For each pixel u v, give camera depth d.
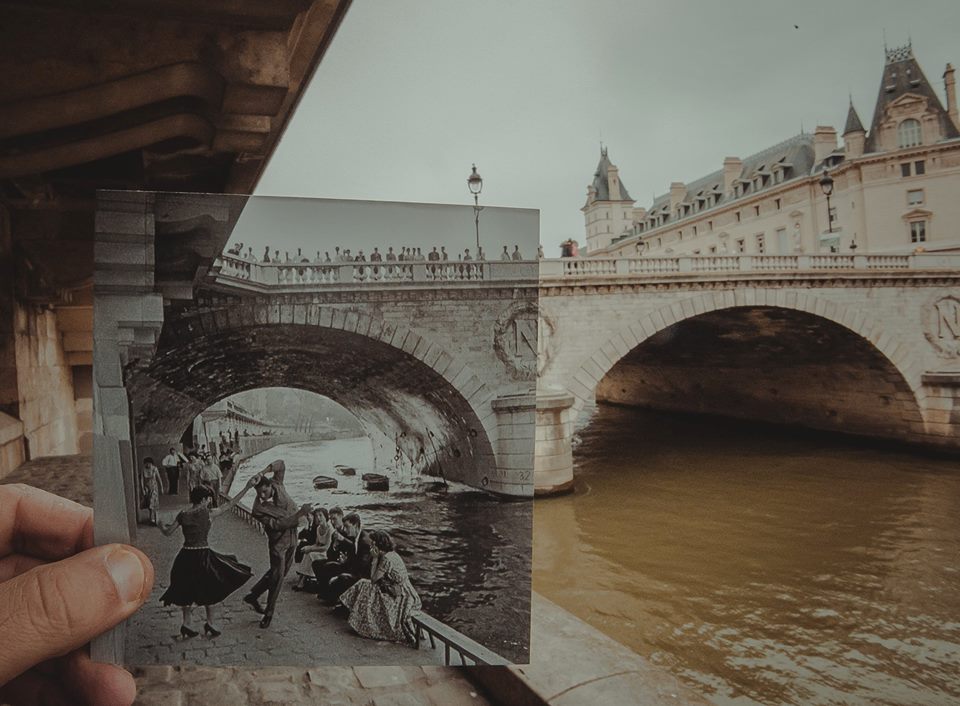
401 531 1.33
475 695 3.11
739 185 66.19
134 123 3.95
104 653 1.18
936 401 23.52
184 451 1.21
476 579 1.33
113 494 1.15
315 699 3.05
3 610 1.00
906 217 49.91
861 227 51.69
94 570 1.04
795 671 9.08
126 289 1.14
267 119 4.41
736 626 10.48
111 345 1.13
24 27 3.20
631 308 21.78
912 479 19.75
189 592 1.21
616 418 38.22
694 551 13.99
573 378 21.27
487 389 1.34
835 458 23.38
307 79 4.70
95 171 4.70
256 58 3.58
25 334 9.07
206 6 3.18
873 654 9.53
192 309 1.18
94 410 1.14
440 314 1.32
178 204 1.15
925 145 49.00
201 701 3.03
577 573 12.84
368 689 3.15
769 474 21.12
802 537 14.78
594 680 2.88
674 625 10.54
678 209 75.31
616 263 21.94
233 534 1.25
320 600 1.27
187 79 3.46
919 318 24.22
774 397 31.22
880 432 25.70
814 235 56.66
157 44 3.40
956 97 49.75
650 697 2.73
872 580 12.23
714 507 17.31
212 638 1.22
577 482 20.28
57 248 7.34
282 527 1.28
